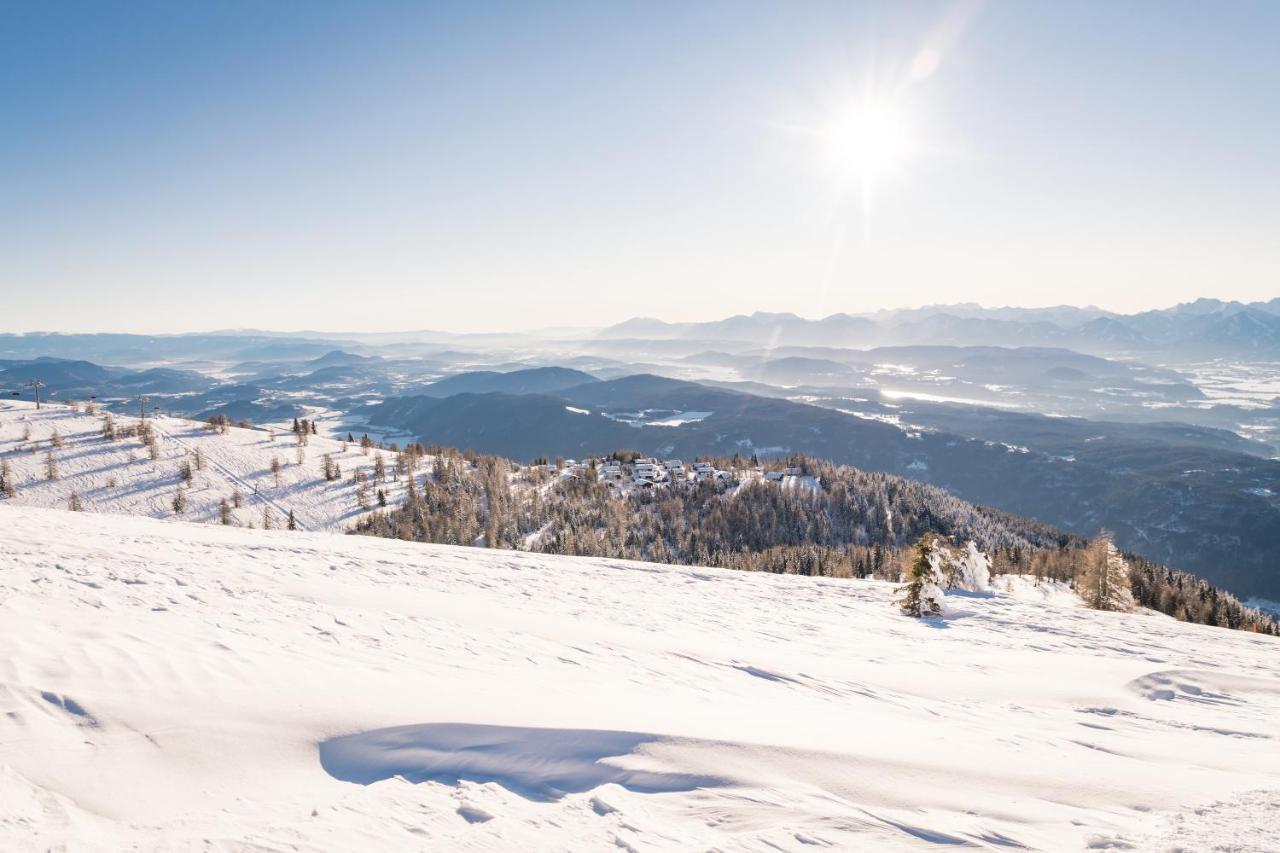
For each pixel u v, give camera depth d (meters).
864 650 18.81
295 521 102.25
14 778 5.65
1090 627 25.30
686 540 121.75
